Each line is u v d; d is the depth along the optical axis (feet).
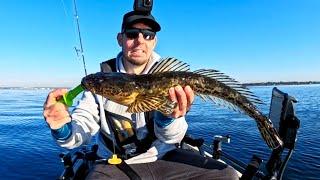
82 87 2.08
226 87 2.26
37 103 39.55
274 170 2.47
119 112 2.67
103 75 2.06
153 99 2.07
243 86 2.30
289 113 2.43
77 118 2.59
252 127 13.83
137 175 2.46
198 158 2.73
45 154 9.68
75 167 3.26
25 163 8.61
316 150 8.82
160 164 2.70
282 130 2.46
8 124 17.28
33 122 18.12
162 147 2.76
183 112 2.10
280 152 2.46
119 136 2.70
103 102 2.70
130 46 2.73
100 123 2.74
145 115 2.64
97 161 2.70
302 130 12.66
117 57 2.93
